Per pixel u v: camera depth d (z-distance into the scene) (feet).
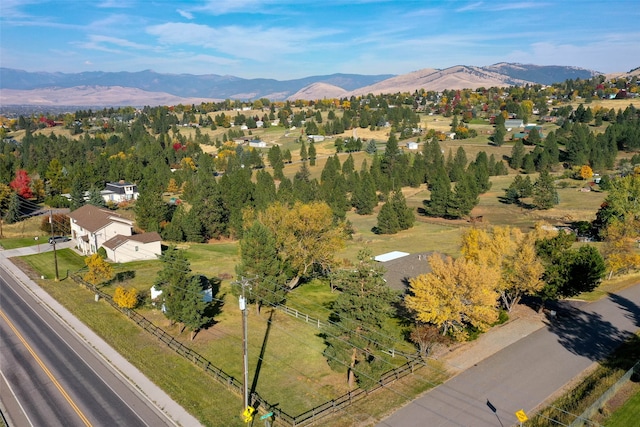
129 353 129.08
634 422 96.78
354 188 404.57
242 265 159.74
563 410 99.86
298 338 141.28
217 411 102.94
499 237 151.12
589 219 316.19
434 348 131.44
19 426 96.89
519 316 154.40
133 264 217.97
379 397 108.17
